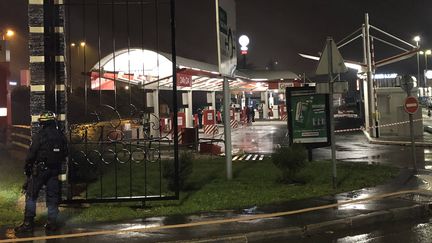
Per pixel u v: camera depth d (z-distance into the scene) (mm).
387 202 9477
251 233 7336
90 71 21797
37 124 9117
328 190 10812
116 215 8539
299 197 10070
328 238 7578
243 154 19797
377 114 26688
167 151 19156
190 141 20359
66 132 9391
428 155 18734
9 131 21859
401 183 11688
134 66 23922
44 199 9227
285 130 34750
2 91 22656
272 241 7406
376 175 12914
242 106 53219
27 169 7578
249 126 40375
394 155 18969
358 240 7438
